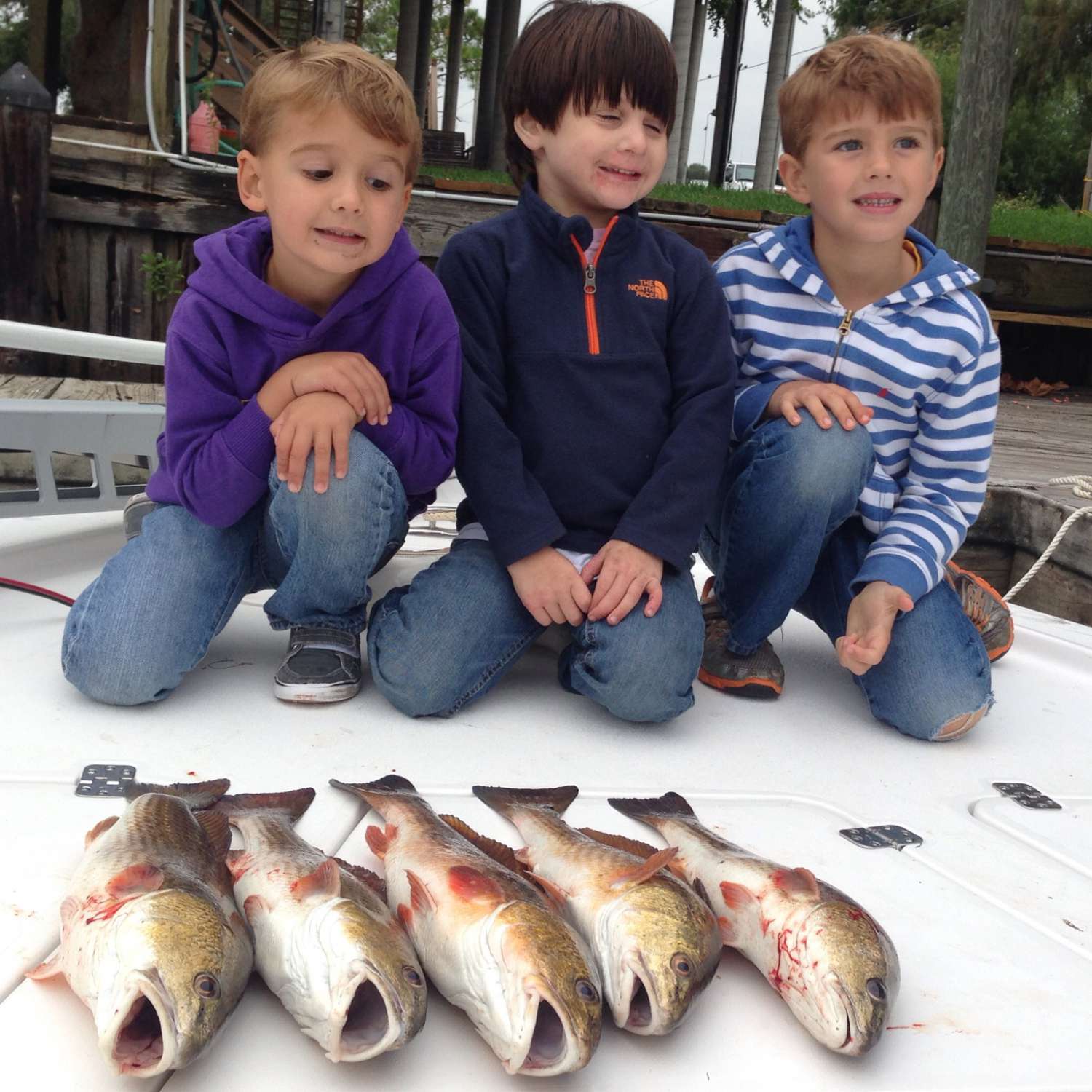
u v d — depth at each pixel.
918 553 2.01
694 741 1.93
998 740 2.04
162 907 1.04
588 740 1.90
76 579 2.54
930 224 7.37
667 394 2.11
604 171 2.06
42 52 10.59
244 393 1.93
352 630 2.06
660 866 1.20
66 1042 1.05
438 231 6.53
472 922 1.12
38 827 1.43
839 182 2.05
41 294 5.82
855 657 1.94
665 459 2.02
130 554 1.93
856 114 2.00
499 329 2.09
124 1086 1.00
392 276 1.92
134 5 6.86
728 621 2.22
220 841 1.34
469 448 2.00
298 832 1.48
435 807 1.60
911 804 1.73
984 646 2.17
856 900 1.42
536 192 2.19
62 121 5.93
